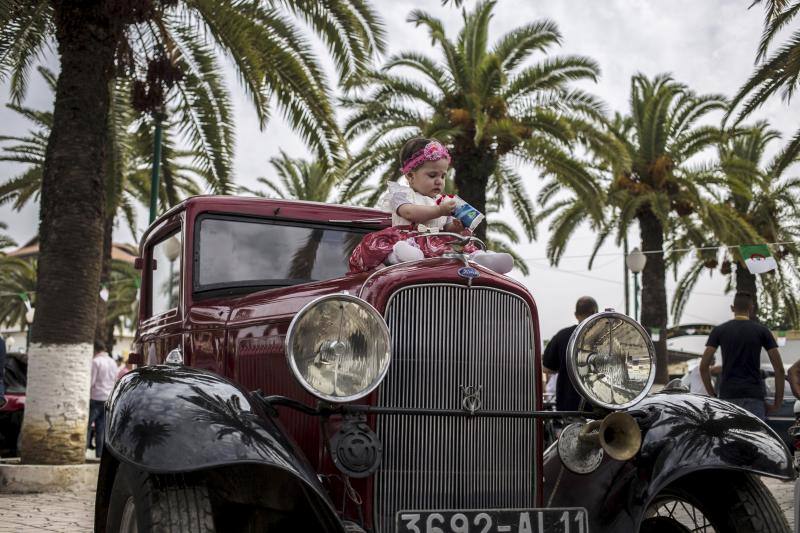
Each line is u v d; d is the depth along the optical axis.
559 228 26.06
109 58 10.11
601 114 19.62
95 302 9.87
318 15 11.88
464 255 3.57
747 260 16.45
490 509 3.38
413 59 19.25
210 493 3.47
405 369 3.37
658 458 3.69
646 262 24.20
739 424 3.85
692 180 23.27
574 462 3.73
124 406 3.16
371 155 19.31
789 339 24.47
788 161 14.41
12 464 9.56
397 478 3.36
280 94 12.27
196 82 13.26
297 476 3.03
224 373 4.10
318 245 4.81
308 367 3.14
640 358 3.70
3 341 10.52
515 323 3.58
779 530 3.77
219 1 11.41
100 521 3.84
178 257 4.73
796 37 12.74
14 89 13.45
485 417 3.49
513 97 19.56
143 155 16.52
